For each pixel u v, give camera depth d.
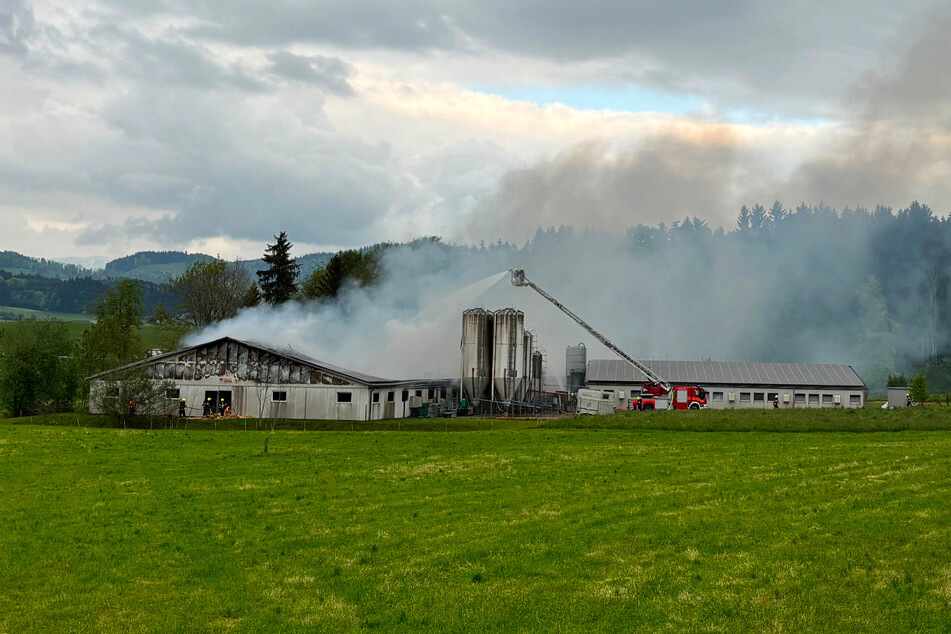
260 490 38.19
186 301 152.25
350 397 78.69
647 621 20.59
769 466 41.56
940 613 20.00
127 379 72.62
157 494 37.53
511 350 92.75
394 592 23.58
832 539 25.92
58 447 52.84
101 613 22.78
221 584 24.88
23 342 84.44
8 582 25.34
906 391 104.12
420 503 34.59
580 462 44.94
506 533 28.83
